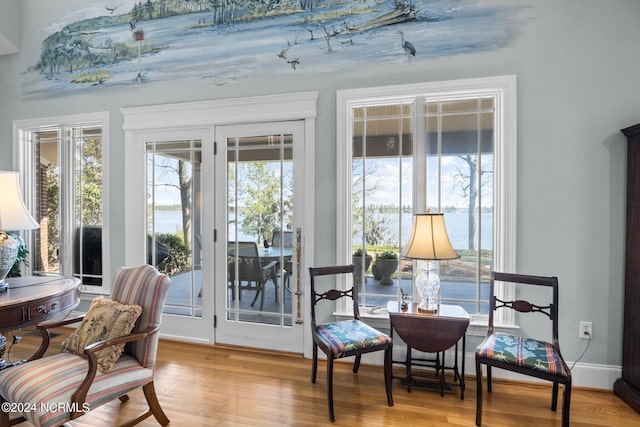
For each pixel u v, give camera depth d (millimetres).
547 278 2041
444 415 1971
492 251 2496
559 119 2311
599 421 1915
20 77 3488
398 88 2553
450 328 2051
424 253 2072
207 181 2996
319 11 2719
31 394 1444
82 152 3373
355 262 2742
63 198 3383
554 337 1993
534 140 2352
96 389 1562
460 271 2561
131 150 3148
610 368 2244
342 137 2662
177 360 2697
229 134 2941
